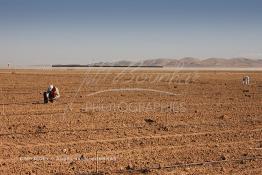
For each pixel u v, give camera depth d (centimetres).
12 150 1712
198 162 1578
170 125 2269
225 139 1977
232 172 1461
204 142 1909
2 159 1584
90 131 2089
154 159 1611
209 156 1664
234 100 3459
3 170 1446
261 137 2034
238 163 1577
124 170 1463
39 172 1435
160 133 2084
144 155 1664
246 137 2025
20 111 2678
